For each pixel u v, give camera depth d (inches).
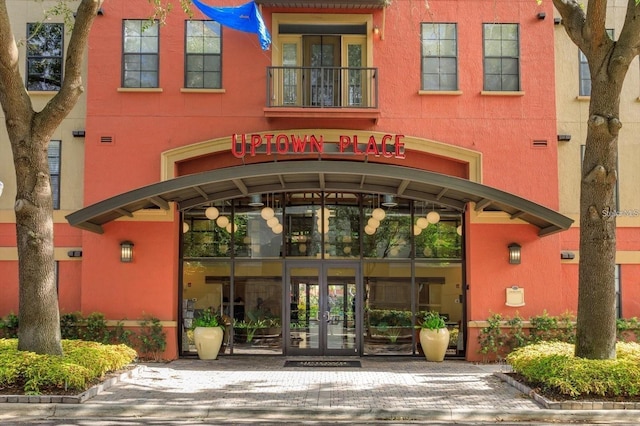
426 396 435.8
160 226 629.6
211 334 615.5
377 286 650.2
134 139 631.2
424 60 644.7
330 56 655.8
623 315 642.2
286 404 408.2
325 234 653.9
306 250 653.9
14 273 639.1
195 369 552.7
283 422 382.9
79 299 637.9
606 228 452.4
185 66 641.0
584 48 462.9
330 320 648.4
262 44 592.7
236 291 651.5
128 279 623.2
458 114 636.7
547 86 642.2
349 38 655.1
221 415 394.6
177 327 637.9
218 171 539.2
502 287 626.8
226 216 656.4
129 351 524.4
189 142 631.2
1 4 436.5
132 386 463.2
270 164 537.6
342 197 657.6
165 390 450.0
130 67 641.0
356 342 645.3
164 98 634.8
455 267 649.6
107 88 634.8
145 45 642.8
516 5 649.6
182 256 650.8
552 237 631.8
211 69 642.8
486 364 602.5
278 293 652.1
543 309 624.7
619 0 660.1
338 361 610.5
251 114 633.6
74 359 448.5
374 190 627.5
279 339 646.5
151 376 510.0
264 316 649.0
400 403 413.1
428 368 569.3
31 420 380.2
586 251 457.1
